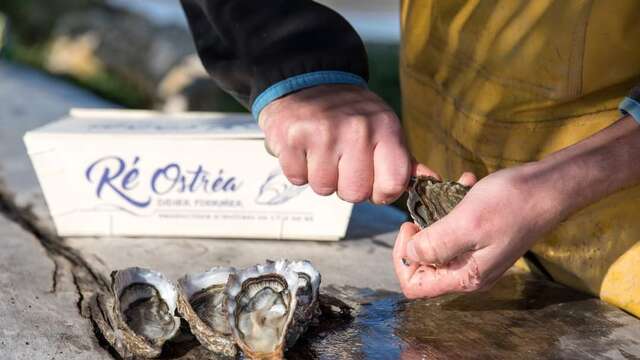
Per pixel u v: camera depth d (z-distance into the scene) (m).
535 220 1.01
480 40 1.27
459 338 1.14
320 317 1.17
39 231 1.39
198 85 2.85
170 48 3.17
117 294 1.10
